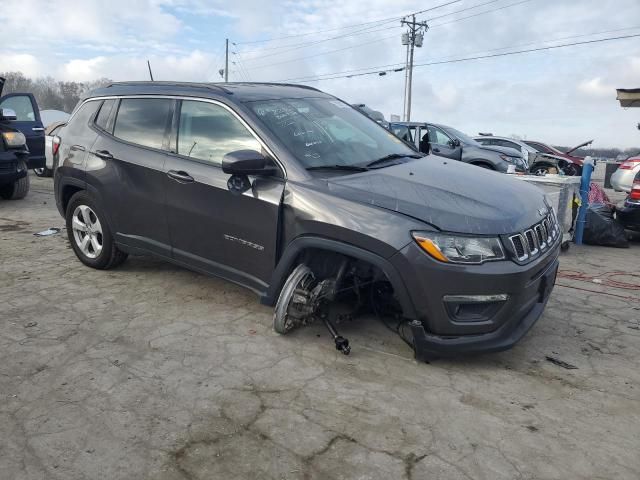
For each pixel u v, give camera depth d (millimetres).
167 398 2939
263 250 3621
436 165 4012
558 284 5273
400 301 3123
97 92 4965
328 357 3428
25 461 2422
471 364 3402
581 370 3379
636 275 5730
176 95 4262
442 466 2430
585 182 7336
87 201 4832
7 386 3029
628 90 14375
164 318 3986
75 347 3506
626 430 2738
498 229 3082
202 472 2371
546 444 2605
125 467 2396
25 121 9906
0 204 8547
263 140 3672
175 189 4055
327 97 4664
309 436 2627
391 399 2963
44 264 5242
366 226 3131
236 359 3381
